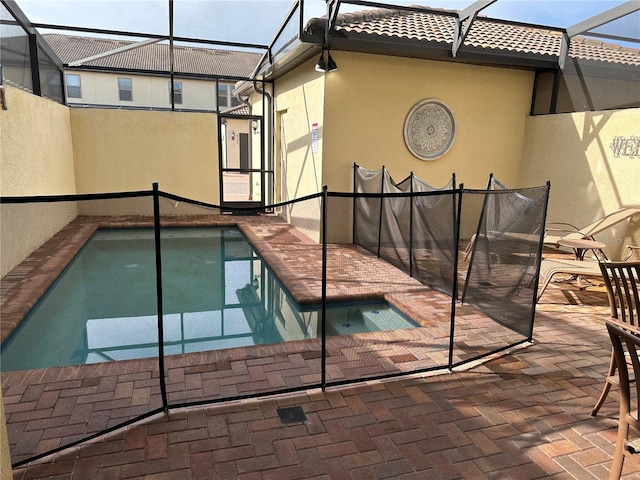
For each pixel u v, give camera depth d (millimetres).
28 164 6902
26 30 7578
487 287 4641
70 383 3180
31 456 2439
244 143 15812
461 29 7012
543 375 3537
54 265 5641
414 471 2447
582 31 7375
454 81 7949
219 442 2629
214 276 6770
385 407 3037
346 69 7332
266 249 7516
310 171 8203
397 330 4320
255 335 4668
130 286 6152
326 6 6613
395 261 6484
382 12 8234
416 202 5738
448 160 8219
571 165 7664
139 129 10102
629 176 6727
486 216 4582
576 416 2998
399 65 7590
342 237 7969
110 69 9938
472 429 2826
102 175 10047
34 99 7230
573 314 4938
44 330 4664
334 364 3594
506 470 2475
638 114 6531
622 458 2197
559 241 6031
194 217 9383
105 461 2447
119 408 2895
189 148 10477
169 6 7746
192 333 4684
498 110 8336
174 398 3033
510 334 4281
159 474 2363
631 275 3145
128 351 4180
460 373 3537
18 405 2893
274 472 2406
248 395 3088
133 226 7602
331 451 2582
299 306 5133
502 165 8609
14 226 3615
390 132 7773
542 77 8297
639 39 6426
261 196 11445
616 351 2156
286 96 9609
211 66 10391
